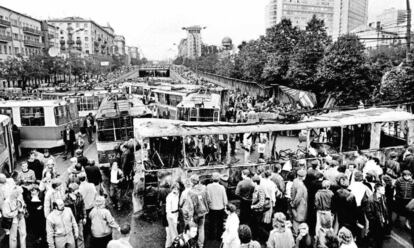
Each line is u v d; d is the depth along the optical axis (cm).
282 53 4166
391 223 1062
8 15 7631
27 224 1077
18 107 2011
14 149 1847
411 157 1288
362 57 2780
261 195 973
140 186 1211
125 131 1666
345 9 15900
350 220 902
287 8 15838
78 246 916
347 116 1512
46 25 9900
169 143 1283
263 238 1001
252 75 4953
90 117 2456
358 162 1262
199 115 2134
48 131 2044
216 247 968
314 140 1492
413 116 1530
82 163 1323
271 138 1347
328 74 2781
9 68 5272
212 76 8575
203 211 935
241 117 2452
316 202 891
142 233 1088
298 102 2927
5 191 1002
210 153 1366
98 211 823
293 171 1169
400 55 4462
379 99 2402
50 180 1028
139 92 3822
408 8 2312
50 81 7650
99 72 11750
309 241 766
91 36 15438
